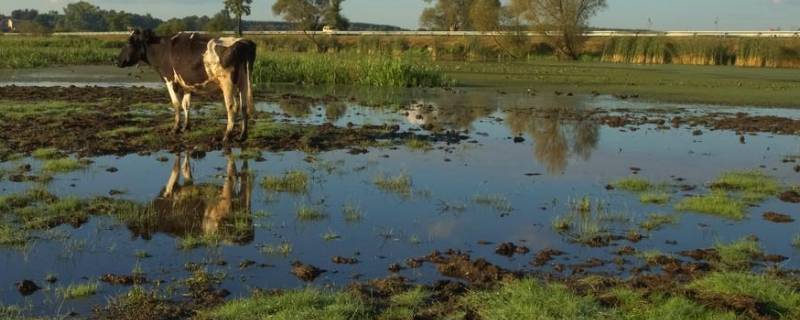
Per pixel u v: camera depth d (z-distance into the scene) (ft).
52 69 113.19
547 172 34.47
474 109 62.85
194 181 30.96
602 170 35.27
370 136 43.83
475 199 28.66
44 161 33.86
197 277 19.11
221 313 16.42
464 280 19.39
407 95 76.07
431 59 153.69
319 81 90.22
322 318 15.90
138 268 19.81
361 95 74.95
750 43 161.58
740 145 43.55
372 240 23.17
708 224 25.36
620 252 22.00
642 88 90.07
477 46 190.29
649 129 50.62
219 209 26.61
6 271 19.67
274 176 31.55
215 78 39.86
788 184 32.17
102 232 23.40
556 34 185.98
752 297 16.94
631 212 26.96
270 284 18.97
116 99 61.77
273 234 23.62
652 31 197.16
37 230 23.31
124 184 30.09
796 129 50.65
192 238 22.71
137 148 37.78
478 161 36.91
